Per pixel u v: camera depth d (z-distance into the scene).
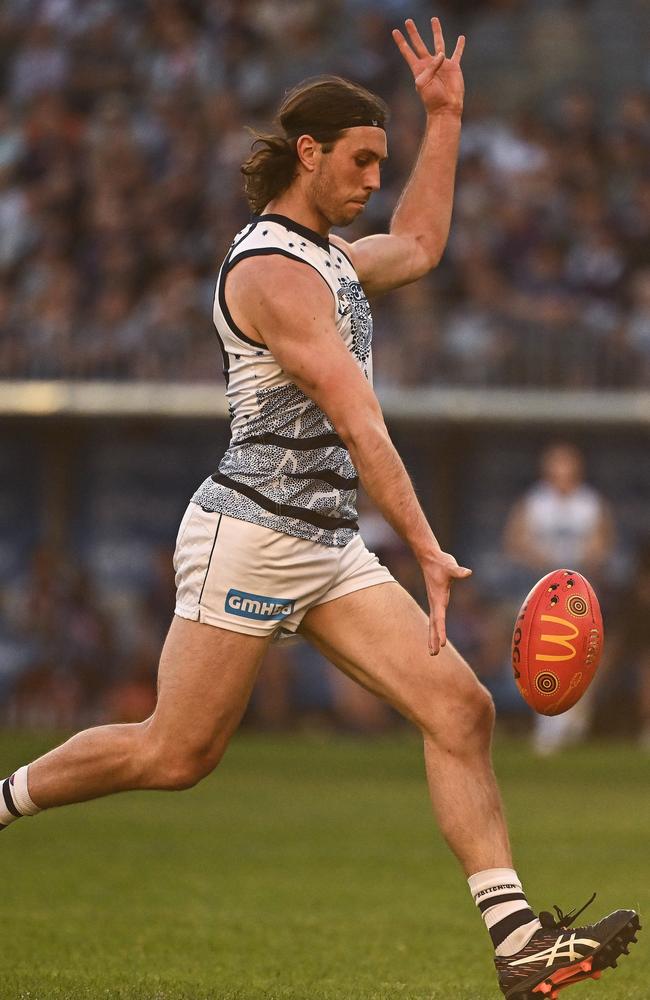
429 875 27.89
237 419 16.69
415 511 15.75
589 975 16.23
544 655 16.77
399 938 21.84
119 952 20.47
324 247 16.61
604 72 87.62
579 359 71.31
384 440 15.71
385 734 64.81
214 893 25.66
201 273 76.69
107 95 85.69
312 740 60.91
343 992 18.08
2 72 88.88
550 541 59.22
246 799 40.91
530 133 79.12
